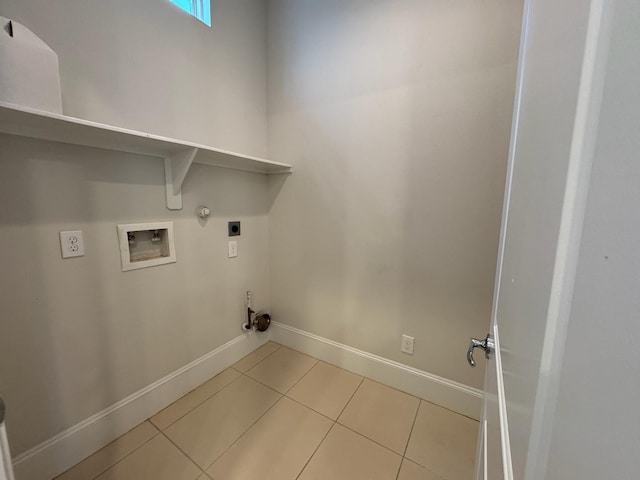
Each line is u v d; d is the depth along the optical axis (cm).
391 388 165
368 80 151
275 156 193
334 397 157
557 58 29
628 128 15
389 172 151
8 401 98
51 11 99
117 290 126
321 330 191
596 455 17
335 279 180
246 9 172
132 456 120
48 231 104
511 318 44
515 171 59
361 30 149
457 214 135
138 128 127
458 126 130
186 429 135
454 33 126
